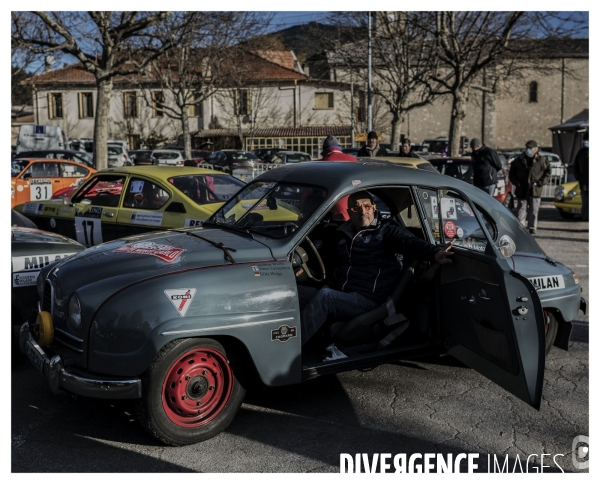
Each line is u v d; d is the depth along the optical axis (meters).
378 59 30.81
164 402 3.69
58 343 4.04
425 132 53.03
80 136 45.41
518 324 3.76
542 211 17.61
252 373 4.02
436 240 4.77
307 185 4.52
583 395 4.70
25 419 4.12
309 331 4.22
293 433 4.00
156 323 3.57
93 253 4.35
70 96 45.19
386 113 45.06
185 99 30.64
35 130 26.78
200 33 20.11
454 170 15.25
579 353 5.64
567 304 5.14
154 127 45.00
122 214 7.67
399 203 4.93
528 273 4.95
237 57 30.36
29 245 5.12
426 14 21.72
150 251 4.12
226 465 3.59
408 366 5.24
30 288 5.04
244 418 4.20
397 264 4.66
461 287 4.18
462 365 5.29
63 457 3.64
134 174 7.77
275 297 3.93
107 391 3.54
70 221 8.26
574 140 23.94
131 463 3.59
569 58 53.28
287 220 4.36
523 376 3.74
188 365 3.74
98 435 3.92
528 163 12.79
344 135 43.88
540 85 54.06
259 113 44.78
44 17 16.06
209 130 44.59
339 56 30.92
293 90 44.66
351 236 4.67
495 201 5.07
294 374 4.02
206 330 3.67
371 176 4.51
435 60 24.86
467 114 53.38
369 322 4.43
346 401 4.51
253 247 4.12
